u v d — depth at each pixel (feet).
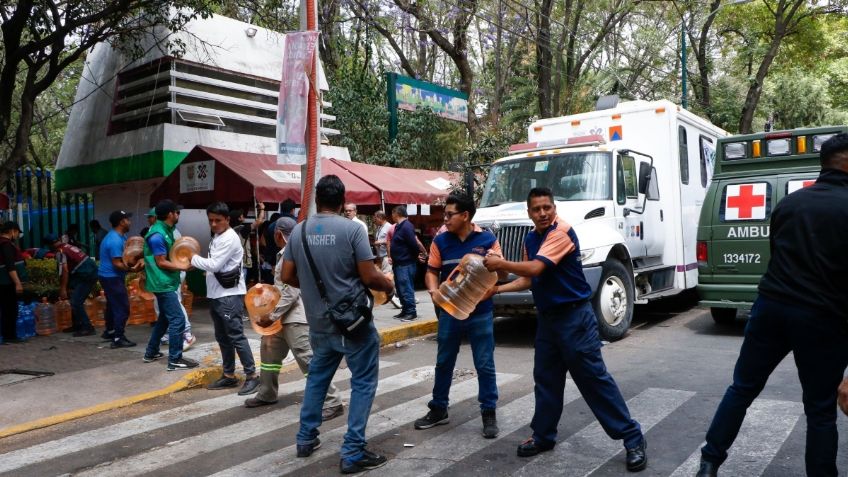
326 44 71.67
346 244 15.23
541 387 15.46
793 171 29.40
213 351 28.25
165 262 24.57
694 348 27.94
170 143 42.73
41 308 32.83
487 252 17.58
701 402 19.47
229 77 48.21
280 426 18.93
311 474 15.08
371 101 66.44
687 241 37.09
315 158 29.76
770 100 109.09
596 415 14.65
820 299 11.41
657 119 35.47
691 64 100.27
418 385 23.31
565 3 77.66
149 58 45.50
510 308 29.27
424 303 43.11
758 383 12.56
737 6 87.20
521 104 78.95
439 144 68.59
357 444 15.05
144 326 35.60
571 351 14.49
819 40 92.53
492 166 34.17
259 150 47.70
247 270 40.19
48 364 26.61
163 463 16.26
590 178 31.37
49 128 85.05
